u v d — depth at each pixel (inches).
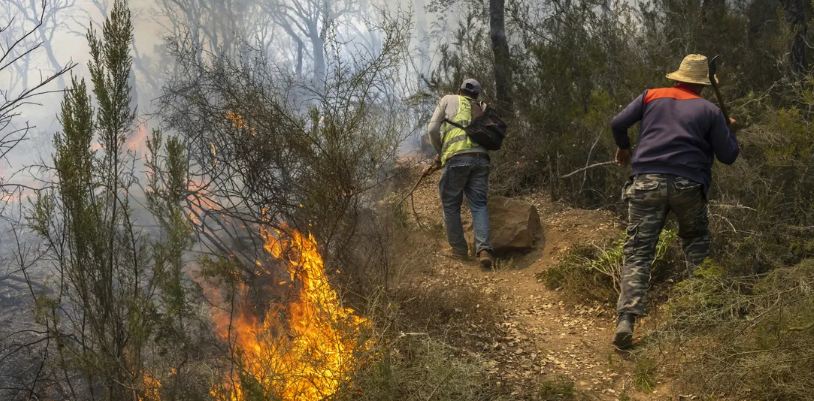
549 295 177.8
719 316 128.0
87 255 123.5
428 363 119.5
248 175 158.2
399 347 129.9
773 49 230.5
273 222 158.4
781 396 111.3
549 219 229.9
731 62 236.7
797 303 118.4
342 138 151.4
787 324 113.9
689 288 131.2
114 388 122.5
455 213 211.3
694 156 144.6
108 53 131.3
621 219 219.0
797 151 162.2
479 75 307.1
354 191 152.4
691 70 152.6
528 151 266.4
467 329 151.5
